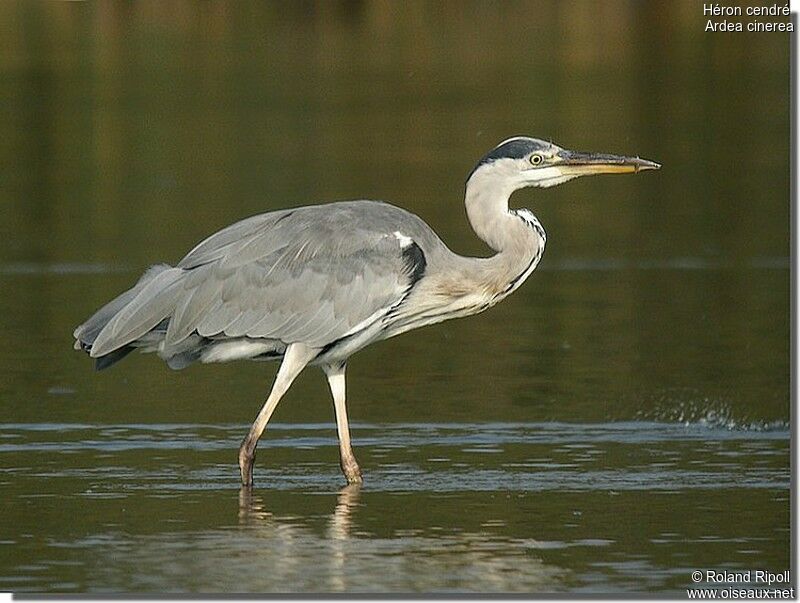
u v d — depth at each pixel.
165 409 15.80
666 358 17.77
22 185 27.41
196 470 13.60
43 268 21.84
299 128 31.95
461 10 45.88
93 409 15.73
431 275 13.71
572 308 20.25
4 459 13.91
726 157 29.42
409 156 29.09
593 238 24.11
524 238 13.98
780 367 17.31
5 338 18.56
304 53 40.34
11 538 11.55
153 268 13.73
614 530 11.70
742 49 41.00
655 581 10.55
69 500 12.59
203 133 31.64
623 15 44.66
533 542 11.41
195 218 24.55
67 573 10.74
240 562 10.98
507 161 14.00
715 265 22.39
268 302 13.27
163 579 10.63
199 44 41.44
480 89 35.53
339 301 13.29
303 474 13.49
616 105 33.69
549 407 15.80
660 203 26.44
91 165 28.97
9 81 36.50
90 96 35.09
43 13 45.66
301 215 13.62
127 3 46.38
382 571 10.79
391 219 13.66
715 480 13.16
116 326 13.20
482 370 17.39
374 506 12.43
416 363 17.78
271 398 13.19
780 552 11.13
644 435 14.79
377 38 42.16
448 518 12.06
